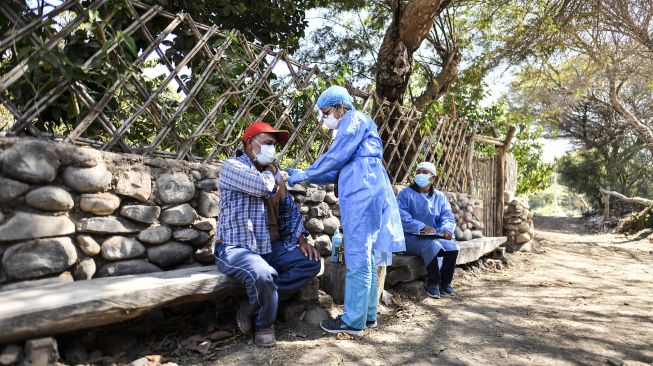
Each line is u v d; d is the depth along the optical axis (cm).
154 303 231
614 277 558
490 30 858
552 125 2067
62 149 247
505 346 291
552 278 534
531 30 809
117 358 238
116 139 288
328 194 423
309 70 411
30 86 259
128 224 277
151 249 288
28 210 235
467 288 461
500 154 758
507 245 760
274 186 285
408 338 304
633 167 2091
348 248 306
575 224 1870
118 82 284
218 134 343
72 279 250
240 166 281
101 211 263
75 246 254
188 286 248
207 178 324
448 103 909
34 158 235
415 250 425
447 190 629
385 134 522
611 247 948
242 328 283
